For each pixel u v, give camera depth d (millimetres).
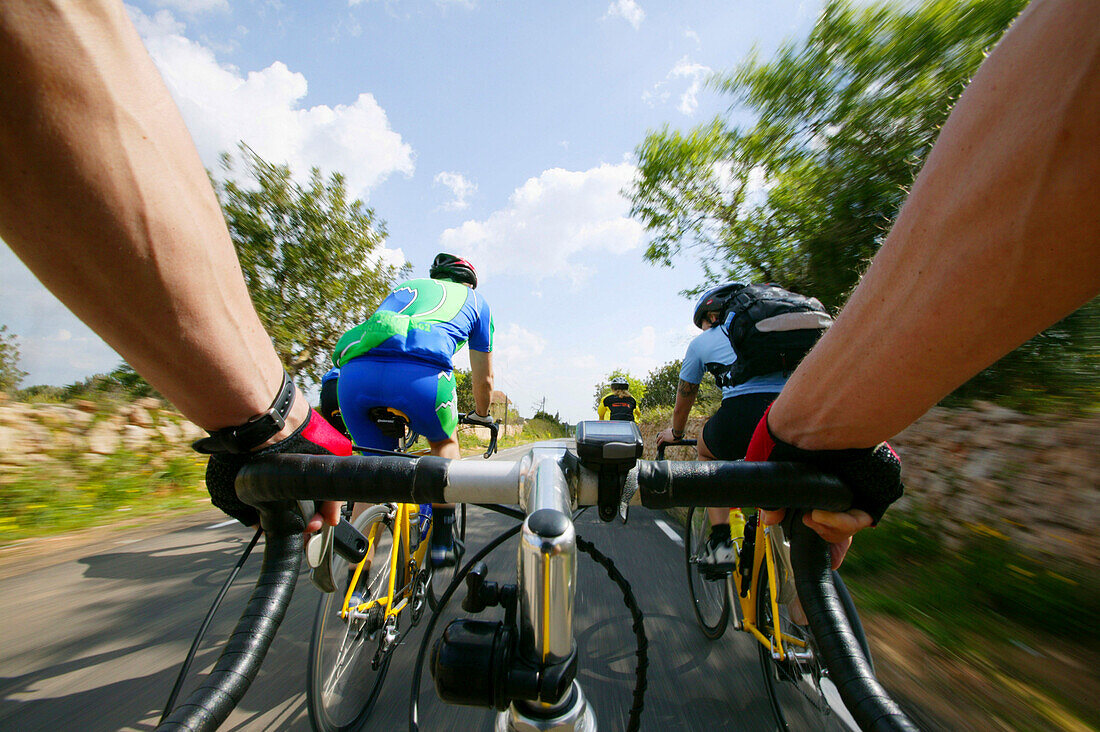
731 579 2561
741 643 2746
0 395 6648
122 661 2570
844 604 1494
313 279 14219
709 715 2094
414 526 2453
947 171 493
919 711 2154
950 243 486
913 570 3631
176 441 8328
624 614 3111
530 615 601
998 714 2129
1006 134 440
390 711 2127
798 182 7957
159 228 495
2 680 2385
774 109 7957
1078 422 3301
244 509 860
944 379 549
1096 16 381
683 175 10141
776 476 728
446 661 615
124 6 505
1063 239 422
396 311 2434
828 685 1569
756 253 9133
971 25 5773
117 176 463
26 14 411
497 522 5984
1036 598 2908
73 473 6668
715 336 2650
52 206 452
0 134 427
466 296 2551
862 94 6805
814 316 2197
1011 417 3725
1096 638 2646
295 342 13695
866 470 721
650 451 10000
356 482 717
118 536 5332
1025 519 3301
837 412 653
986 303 480
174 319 530
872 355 576
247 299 648
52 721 2068
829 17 6859
